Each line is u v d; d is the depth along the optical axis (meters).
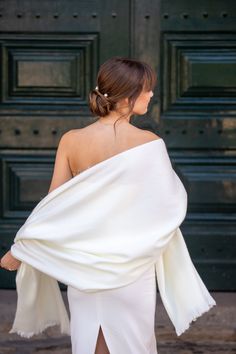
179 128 4.86
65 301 4.70
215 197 4.88
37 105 4.89
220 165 4.88
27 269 3.06
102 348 3.02
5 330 4.41
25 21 4.83
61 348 4.34
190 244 4.89
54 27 4.83
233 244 4.89
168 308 3.04
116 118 3.00
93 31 4.84
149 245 2.88
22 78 4.85
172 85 4.84
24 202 4.91
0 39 4.85
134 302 2.97
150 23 4.82
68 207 2.88
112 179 2.85
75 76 4.86
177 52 4.83
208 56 4.82
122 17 4.83
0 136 4.90
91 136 2.98
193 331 4.41
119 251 2.87
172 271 3.07
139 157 2.87
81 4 4.83
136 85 2.94
